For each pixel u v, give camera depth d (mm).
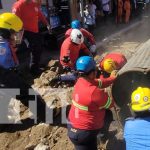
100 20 13289
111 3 13953
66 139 5543
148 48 5387
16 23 5516
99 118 4598
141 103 3795
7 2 9391
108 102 4531
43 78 7289
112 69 5402
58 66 7969
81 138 4590
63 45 6953
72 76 7016
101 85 4645
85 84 4527
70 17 10773
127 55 9555
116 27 13531
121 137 5406
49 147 5395
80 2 11398
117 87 4809
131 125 3850
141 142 3756
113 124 5594
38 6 8039
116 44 11156
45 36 9922
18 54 8242
